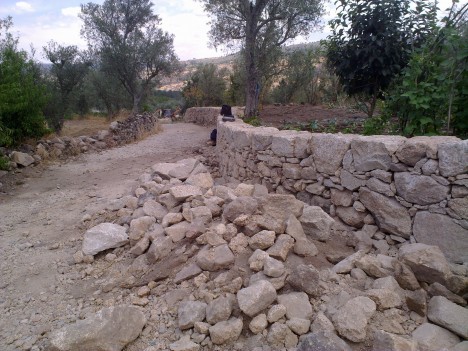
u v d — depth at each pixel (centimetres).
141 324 271
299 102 1847
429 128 430
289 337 236
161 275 337
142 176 659
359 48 553
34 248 448
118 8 2053
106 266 386
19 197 683
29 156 897
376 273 280
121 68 2066
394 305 248
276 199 343
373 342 220
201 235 357
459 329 219
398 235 325
